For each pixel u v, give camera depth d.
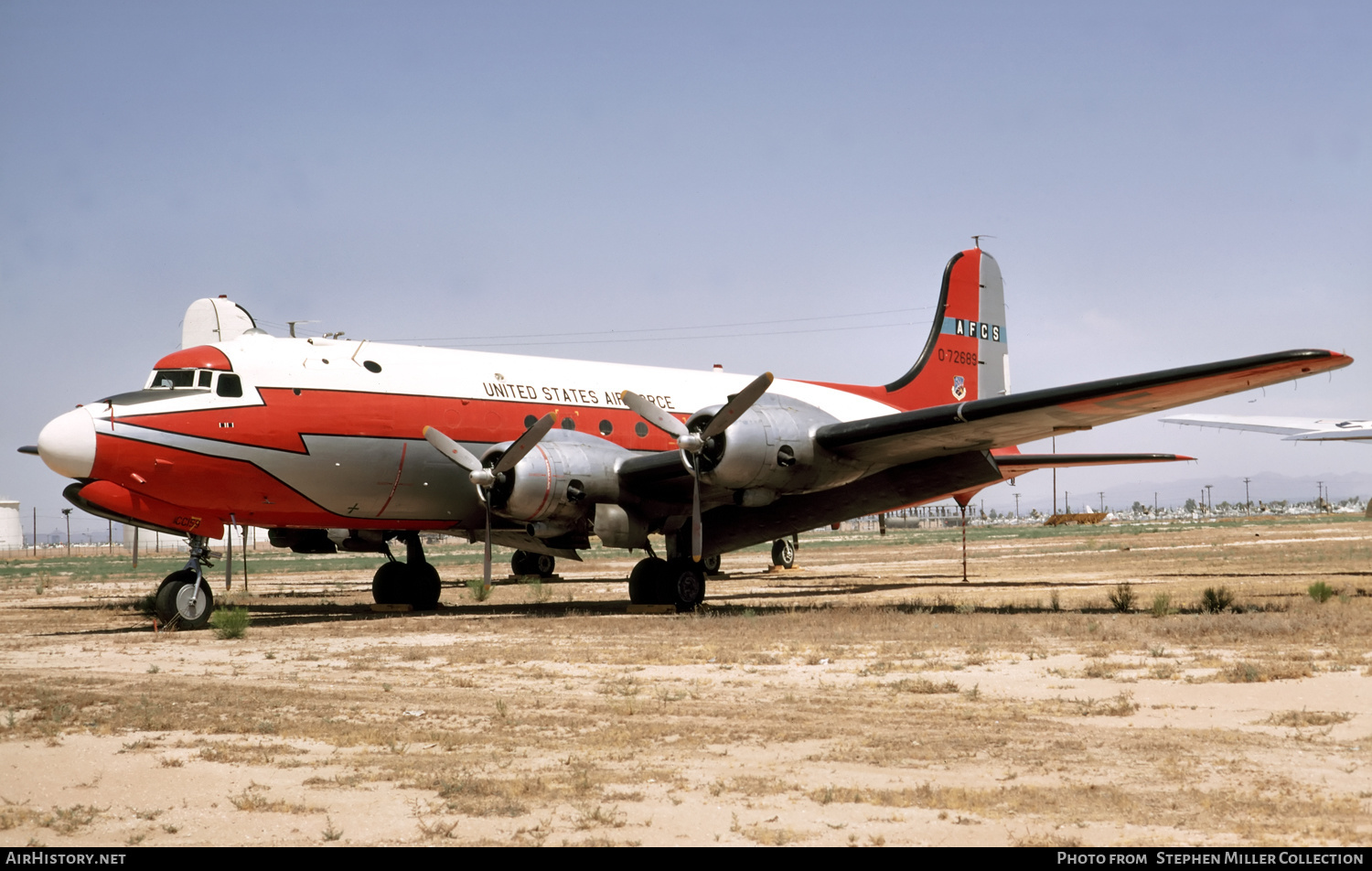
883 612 15.02
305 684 9.36
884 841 4.73
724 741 6.82
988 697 8.19
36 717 7.79
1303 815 4.95
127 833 4.99
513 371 18.06
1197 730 6.82
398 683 9.34
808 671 9.80
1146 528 73.56
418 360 17.08
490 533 15.64
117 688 9.23
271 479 15.37
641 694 8.62
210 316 22.38
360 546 18.86
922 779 5.79
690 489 16.41
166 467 14.52
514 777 5.98
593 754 6.51
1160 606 13.57
